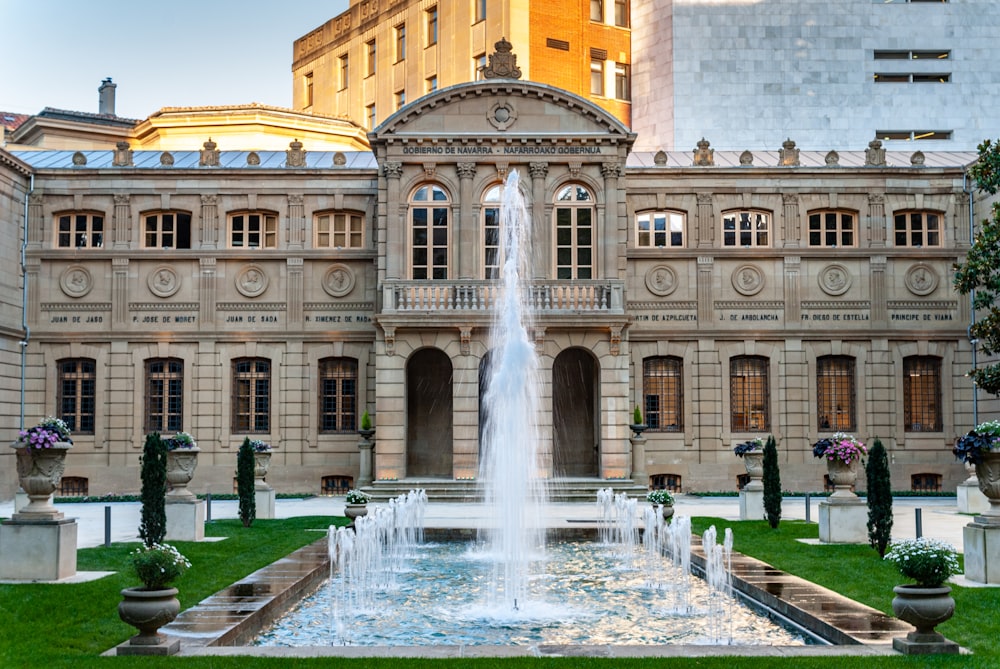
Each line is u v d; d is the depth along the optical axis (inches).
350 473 1798.7
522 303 1605.6
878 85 2564.0
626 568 928.3
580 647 564.1
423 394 1759.4
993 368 1391.5
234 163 1939.0
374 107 2987.2
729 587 795.4
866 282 1824.6
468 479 1582.2
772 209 1834.4
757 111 2566.4
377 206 1768.0
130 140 2593.5
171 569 562.3
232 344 1806.1
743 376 1834.4
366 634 653.9
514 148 1662.2
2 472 1678.2
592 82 2657.5
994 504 788.6
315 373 1807.3
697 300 1820.9
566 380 1760.6
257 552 961.5
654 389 1831.9
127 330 1793.8
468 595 788.6
